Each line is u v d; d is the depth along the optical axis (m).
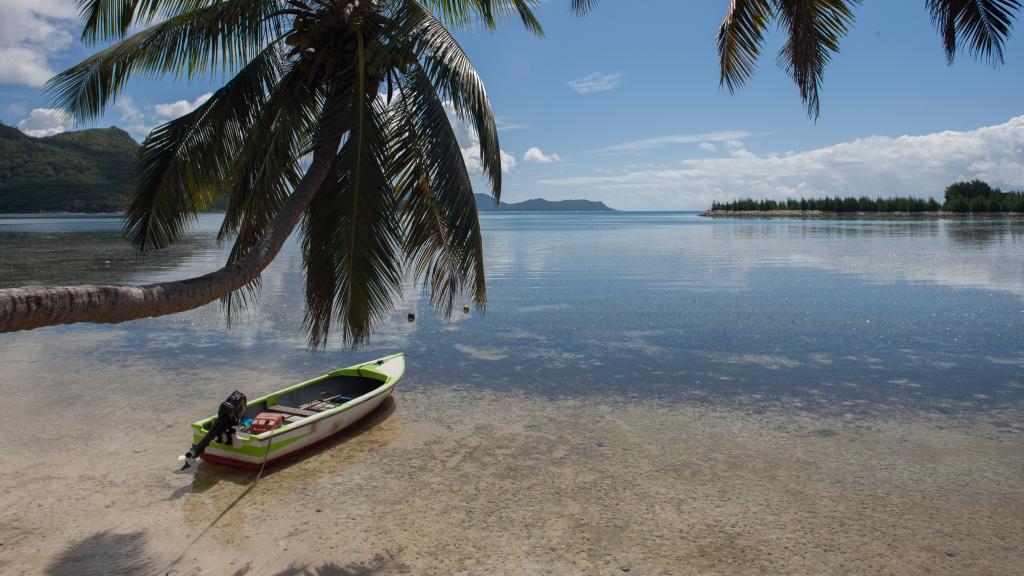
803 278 23.81
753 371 11.61
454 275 7.36
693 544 5.73
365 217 6.45
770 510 6.37
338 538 5.88
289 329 15.38
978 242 39.53
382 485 7.03
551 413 9.46
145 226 7.26
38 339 14.34
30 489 6.91
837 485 6.93
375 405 9.22
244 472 7.37
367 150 6.56
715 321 16.06
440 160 6.48
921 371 11.41
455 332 15.15
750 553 5.57
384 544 5.77
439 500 6.65
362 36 7.14
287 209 5.92
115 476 7.25
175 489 6.93
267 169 6.87
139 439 8.41
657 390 10.57
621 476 7.22
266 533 5.98
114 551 5.64
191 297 4.50
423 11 7.04
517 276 25.78
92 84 7.30
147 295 4.10
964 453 7.76
